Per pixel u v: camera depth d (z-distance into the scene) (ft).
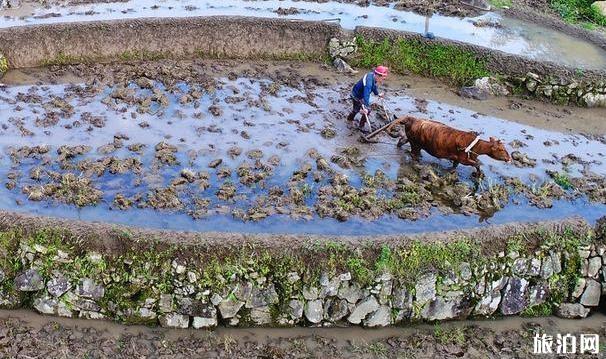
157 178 37.14
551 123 46.75
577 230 31.60
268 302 28.86
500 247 30.48
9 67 49.37
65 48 50.52
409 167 39.73
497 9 63.77
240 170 37.83
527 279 30.68
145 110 44.19
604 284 31.19
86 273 28.76
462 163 38.17
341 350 28.12
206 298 28.58
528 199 37.24
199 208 34.71
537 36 57.67
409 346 28.45
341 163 39.37
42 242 29.17
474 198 36.70
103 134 41.39
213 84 48.16
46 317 29.14
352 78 51.37
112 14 56.49
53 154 39.01
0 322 28.53
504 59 50.65
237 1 62.08
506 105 49.01
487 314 30.48
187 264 28.60
